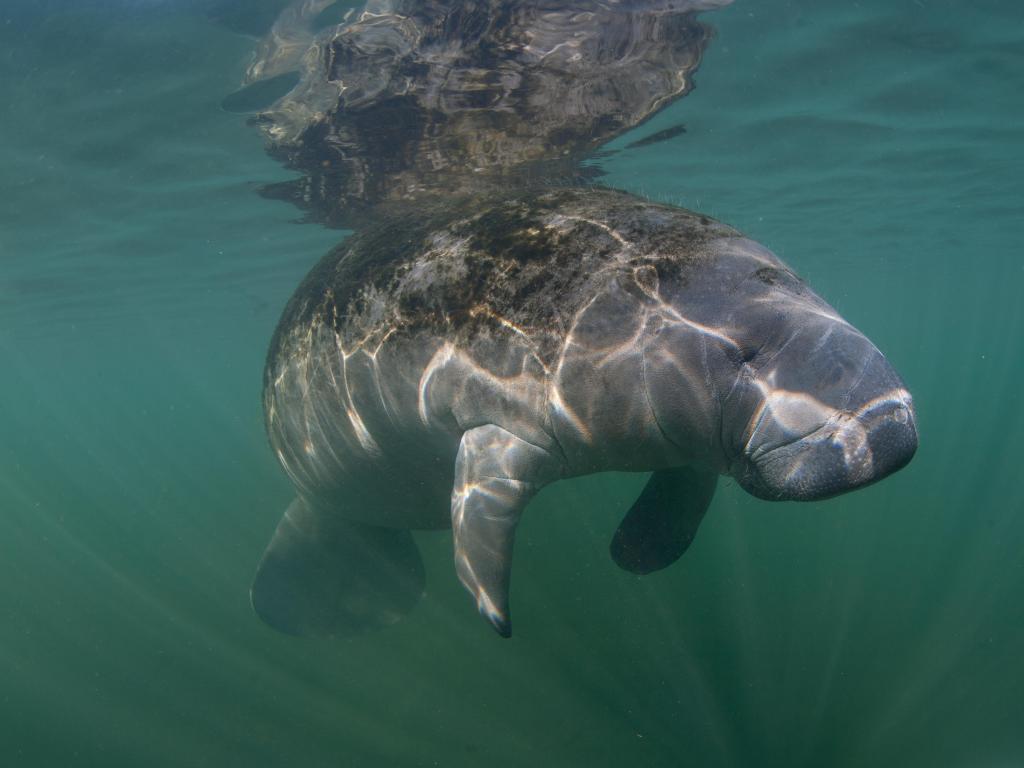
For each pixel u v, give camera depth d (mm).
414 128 3529
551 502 4613
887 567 3992
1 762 2898
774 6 3008
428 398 1680
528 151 3971
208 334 15359
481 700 2859
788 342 1300
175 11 2635
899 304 24859
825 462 1220
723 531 4617
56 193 4598
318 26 2721
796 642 3074
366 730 2789
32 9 2590
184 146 3971
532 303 1510
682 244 1458
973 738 2348
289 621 2543
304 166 4180
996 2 3195
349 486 2271
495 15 2645
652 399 1384
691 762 2350
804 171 5902
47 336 12047
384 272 1831
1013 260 14133
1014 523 4773
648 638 3180
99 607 4926
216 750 2816
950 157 5809
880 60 3723
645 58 3184
